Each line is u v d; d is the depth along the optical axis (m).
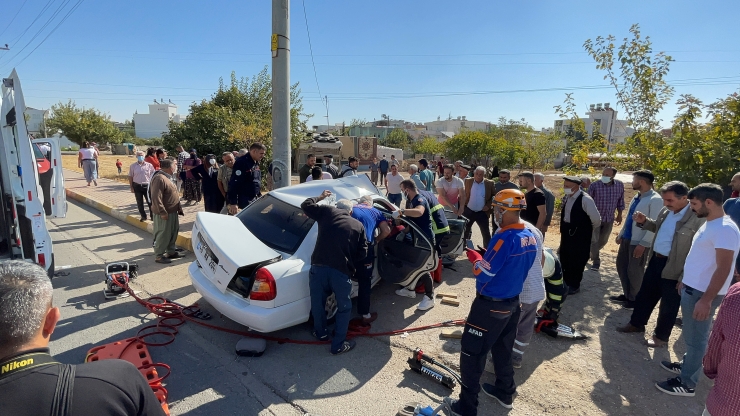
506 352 3.00
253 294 3.60
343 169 9.93
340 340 3.74
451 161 37.53
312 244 4.07
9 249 4.63
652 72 7.70
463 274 6.20
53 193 6.52
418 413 2.79
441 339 4.12
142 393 1.27
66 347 3.77
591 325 4.53
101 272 5.82
